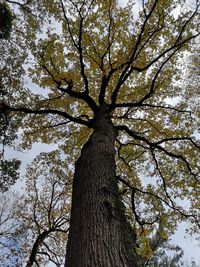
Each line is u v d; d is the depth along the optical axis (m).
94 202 3.81
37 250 12.55
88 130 10.79
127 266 2.86
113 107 8.58
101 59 9.29
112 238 3.19
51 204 12.87
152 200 10.39
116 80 9.88
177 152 10.45
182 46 9.30
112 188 4.25
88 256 2.88
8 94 10.29
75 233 3.47
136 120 10.66
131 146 10.98
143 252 8.83
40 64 9.66
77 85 9.76
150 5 8.91
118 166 10.88
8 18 9.99
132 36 9.35
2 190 12.29
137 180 10.64
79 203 4.03
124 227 3.59
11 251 13.38
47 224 13.38
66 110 10.59
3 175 12.02
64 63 9.78
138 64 9.55
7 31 10.16
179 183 10.41
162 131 10.34
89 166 4.75
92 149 5.30
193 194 10.34
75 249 3.16
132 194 8.19
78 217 3.71
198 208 10.12
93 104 8.42
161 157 10.75
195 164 10.22
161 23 9.08
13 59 10.73
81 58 8.49
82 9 9.05
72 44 9.71
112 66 9.11
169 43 9.52
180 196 10.47
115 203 3.90
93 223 3.41
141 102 8.76
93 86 10.04
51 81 9.66
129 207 9.87
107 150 5.32
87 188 4.19
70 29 9.49
